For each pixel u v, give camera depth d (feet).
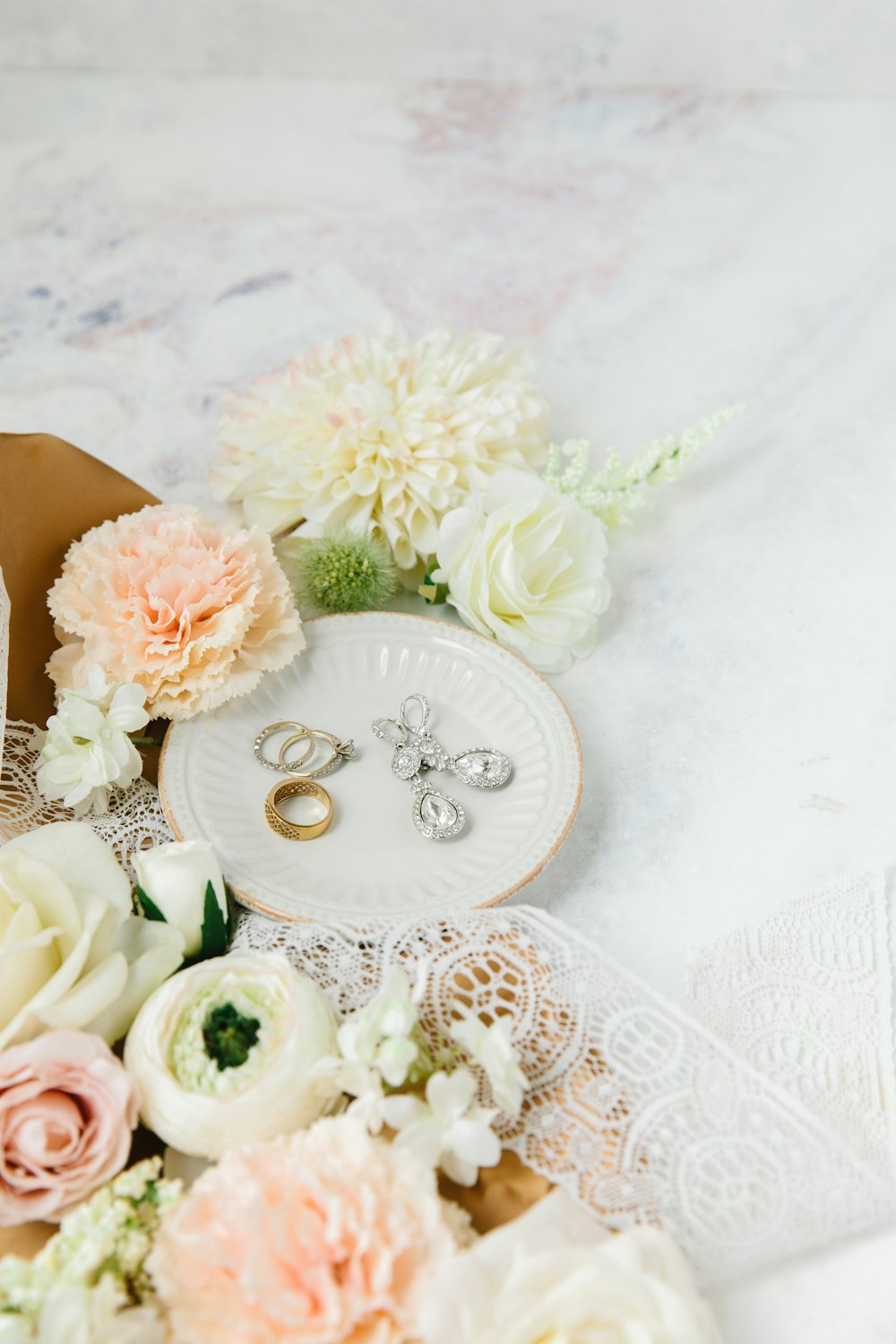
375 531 1.86
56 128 2.88
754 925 1.56
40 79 3.07
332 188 2.74
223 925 1.41
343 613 1.78
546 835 1.55
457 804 1.61
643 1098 1.35
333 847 1.59
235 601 1.63
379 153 2.86
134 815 1.61
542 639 1.76
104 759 1.54
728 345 2.39
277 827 1.57
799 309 2.47
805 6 3.04
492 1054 1.28
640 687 1.84
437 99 3.09
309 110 3.02
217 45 3.12
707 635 1.91
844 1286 1.32
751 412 2.26
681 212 2.71
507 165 2.83
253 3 3.04
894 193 2.78
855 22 3.05
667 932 1.58
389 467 1.82
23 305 2.40
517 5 3.09
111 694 1.60
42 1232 1.29
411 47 3.14
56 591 1.64
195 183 2.73
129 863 1.57
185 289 2.45
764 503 2.10
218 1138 1.25
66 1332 1.13
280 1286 1.13
